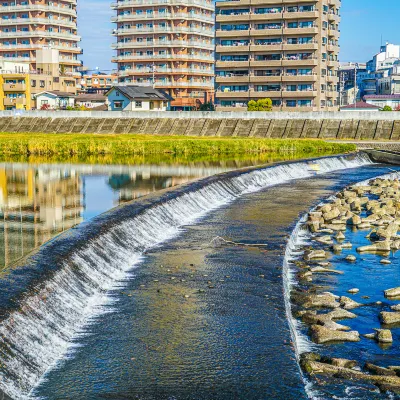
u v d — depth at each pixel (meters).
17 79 137.88
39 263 19.95
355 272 25.36
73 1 161.38
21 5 154.12
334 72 125.56
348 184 52.19
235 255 26.14
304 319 19.38
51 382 14.73
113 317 18.73
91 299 20.12
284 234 30.42
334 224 35.16
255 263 24.88
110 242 24.92
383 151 74.62
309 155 74.81
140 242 27.30
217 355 16.09
